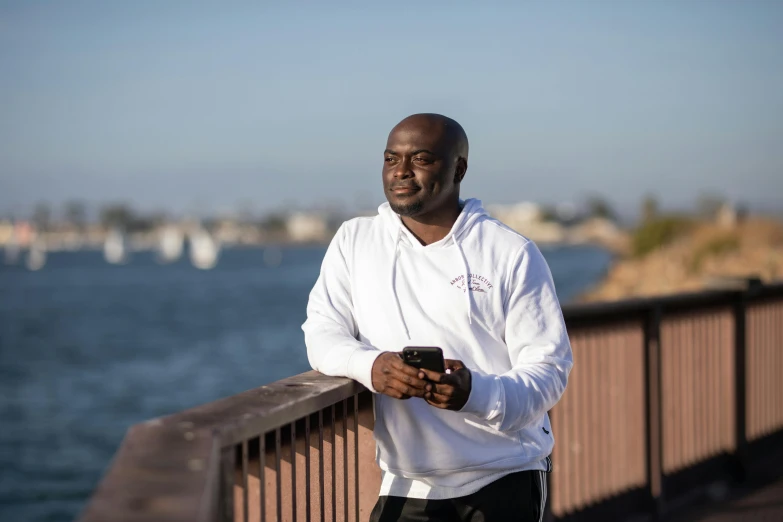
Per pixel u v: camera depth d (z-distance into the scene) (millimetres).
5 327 52906
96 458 19188
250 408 1813
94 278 123062
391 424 2309
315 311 2377
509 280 2266
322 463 2225
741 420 5551
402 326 2264
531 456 2311
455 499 2277
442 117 2283
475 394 2055
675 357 4992
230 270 147250
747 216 27672
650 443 4680
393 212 2348
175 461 1357
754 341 5895
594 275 68938
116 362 35844
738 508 4938
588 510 4211
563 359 2244
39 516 14836
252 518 1855
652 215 37844
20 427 22703
